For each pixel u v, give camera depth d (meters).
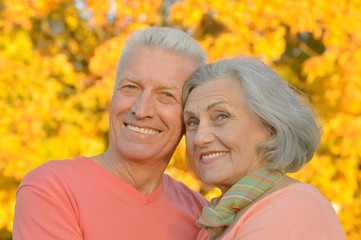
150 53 1.88
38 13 5.41
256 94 1.64
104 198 1.81
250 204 1.62
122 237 1.77
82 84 5.11
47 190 1.71
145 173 1.92
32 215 1.66
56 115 4.76
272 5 4.77
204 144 1.69
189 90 1.83
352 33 4.80
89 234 1.72
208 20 5.39
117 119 1.90
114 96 1.92
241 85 1.67
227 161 1.67
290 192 1.55
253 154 1.67
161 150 1.90
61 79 5.31
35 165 4.55
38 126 4.61
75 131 4.89
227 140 1.65
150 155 1.87
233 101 1.67
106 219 1.77
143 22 5.15
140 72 1.85
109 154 1.96
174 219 1.95
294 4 4.77
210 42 4.94
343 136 4.70
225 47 4.71
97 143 4.84
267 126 1.67
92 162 1.89
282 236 1.45
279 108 1.66
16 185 4.98
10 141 4.54
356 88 4.62
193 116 1.76
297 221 1.47
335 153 4.81
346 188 4.76
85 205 1.76
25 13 5.06
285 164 1.64
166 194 2.04
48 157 4.65
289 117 1.66
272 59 4.91
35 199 1.69
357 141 4.54
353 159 4.73
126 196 1.85
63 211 1.69
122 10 5.00
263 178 1.62
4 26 5.07
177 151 4.52
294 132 1.67
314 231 1.47
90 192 1.80
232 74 1.70
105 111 5.07
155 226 1.87
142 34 1.92
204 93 1.72
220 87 1.70
